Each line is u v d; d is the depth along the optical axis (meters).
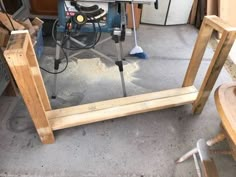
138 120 1.55
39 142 1.38
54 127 1.34
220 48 1.22
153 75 2.00
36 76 1.24
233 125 0.79
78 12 1.36
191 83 1.67
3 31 1.49
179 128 1.51
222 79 1.96
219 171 1.27
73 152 1.34
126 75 1.98
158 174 1.25
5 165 1.25
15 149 1.33
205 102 1.54
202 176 1.22
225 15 2.57
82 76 1.93
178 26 2.97
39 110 1.15
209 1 2.62
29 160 1.28
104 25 1.49
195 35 2.76
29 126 1.47
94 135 1.44
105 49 2.31
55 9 2.56
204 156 1.08
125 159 1.31
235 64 2.16
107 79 1.92
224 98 0.91
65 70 1.98
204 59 2.22
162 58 2.25
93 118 1.39
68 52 2.05
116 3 1.43
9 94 1.66
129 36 2.62
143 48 2.41
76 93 1.76
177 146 1.40
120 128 1.49
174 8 2.81
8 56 0.89
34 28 1.88
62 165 1.27
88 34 2.03
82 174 1.23
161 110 1.63
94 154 1.33
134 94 1.78
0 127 1.46
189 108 1.65
